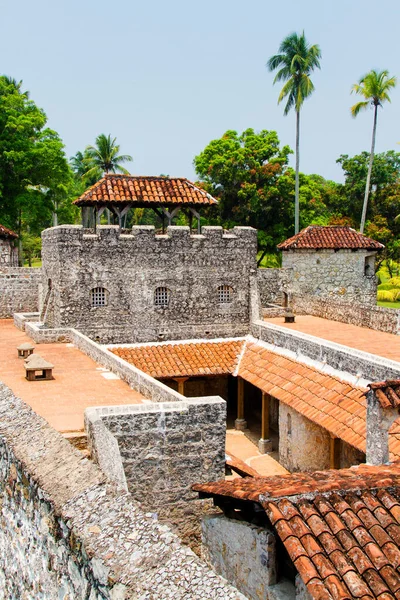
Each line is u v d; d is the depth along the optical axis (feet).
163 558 21.93
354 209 207.41
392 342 87.04
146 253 95.81
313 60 165.48
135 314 95.91
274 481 32.37
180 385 89.61
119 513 25.40
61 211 180.04
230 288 100.48
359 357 65.57
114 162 219.82
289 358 81.61
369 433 44.55
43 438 34.58
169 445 48.21
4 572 35.53
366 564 24.95
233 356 92.17
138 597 20.26
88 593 23.57
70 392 59.16
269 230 182.39
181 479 48.65
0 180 157.28
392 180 204.44
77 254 92.73
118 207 99.35
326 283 127.03
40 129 166.50
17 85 184.96
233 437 89.45
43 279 103.45
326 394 67.31
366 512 27.86
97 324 94.38
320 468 68.74
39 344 87.25
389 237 190.19
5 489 35.40
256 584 29.76
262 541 29.25
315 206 186.09
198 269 98.43
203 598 19.63
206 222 181.47
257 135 183.83
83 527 24.99
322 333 95.86
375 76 168.96
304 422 71.61
